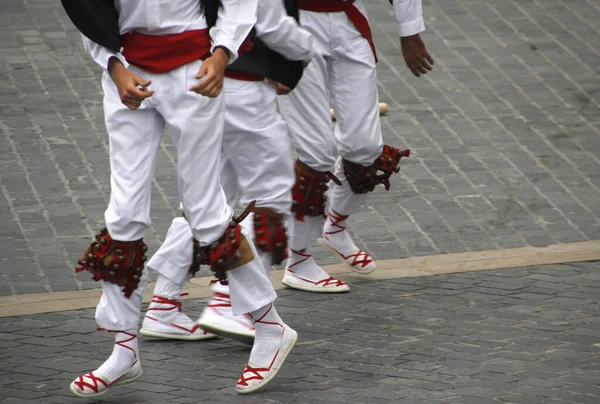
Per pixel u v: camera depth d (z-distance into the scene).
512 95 19.55
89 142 16.98
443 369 10.12
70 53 20.39
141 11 8.66
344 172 12.48
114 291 9.08
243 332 10.55
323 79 11.90
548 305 11.92
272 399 9.41
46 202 14.88
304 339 10.92
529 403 9.32
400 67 20.61
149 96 8.55
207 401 9.38
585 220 14.91
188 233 10.76
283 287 12.60
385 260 13.45
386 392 9.56
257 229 10.19
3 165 16.02
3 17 21.92
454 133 17.92
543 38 22.12
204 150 8.95
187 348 10.76
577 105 19.25
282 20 9.66
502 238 14.24
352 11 11.99
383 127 18.05
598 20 23.14
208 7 8.88
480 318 11.52
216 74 8.61
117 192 8.95
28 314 11.45
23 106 18.16
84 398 9.38
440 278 12.83
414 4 12.77
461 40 21.86
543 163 16.92
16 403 9.22
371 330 11.19
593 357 10.43
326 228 12.90
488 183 16.11
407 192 15.73
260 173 10.19
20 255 13.22
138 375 9.41
